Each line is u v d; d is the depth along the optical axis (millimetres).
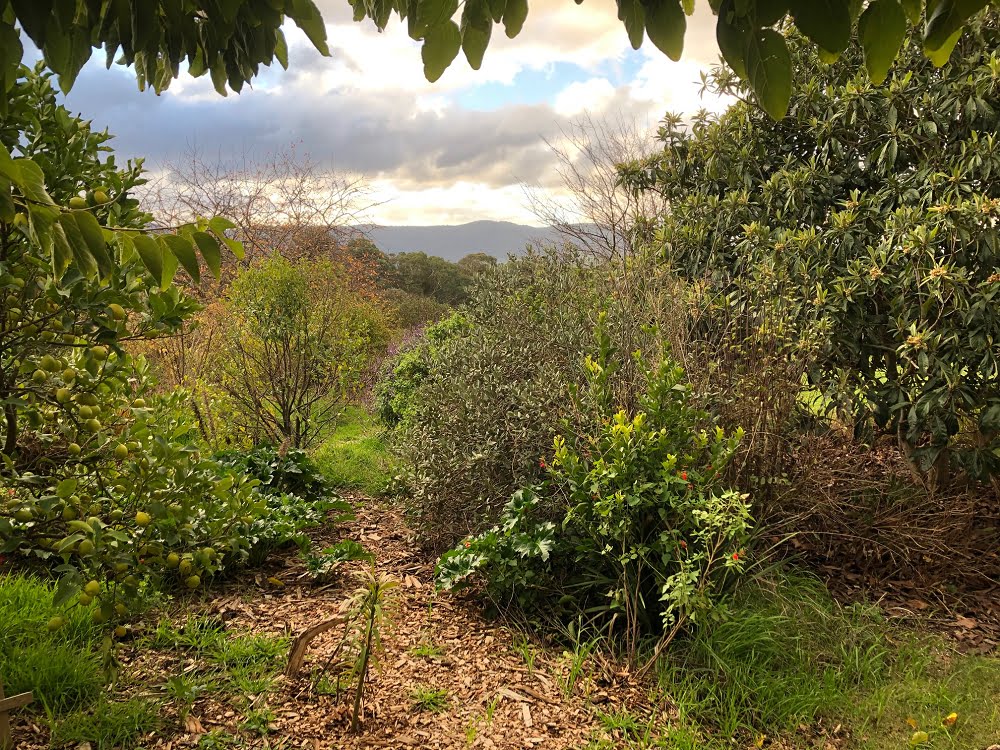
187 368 6332
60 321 2189
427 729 2541
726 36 1074
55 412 2580
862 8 1115
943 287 3920
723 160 5367
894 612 3629
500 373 4660
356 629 2885
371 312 11469
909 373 4172
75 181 2359
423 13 1170
